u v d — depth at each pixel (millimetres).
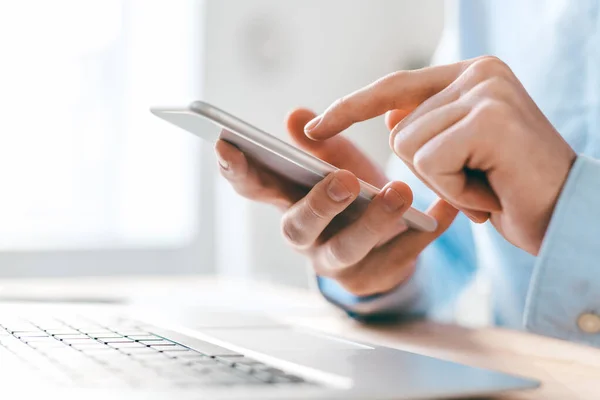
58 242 1976
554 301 508
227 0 2123
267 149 493
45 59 1951
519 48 996
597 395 410
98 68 2004
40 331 524
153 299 980
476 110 472
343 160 717
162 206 2078
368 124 2270
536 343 633
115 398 309
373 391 333
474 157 477
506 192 495
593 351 592
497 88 480
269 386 335
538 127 489
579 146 890
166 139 2074
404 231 688
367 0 2283
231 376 357
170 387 330
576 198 489
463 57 1070
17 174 1939
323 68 2234
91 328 548
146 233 2064
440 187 488
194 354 424
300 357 433
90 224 2010
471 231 1011
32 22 1933
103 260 2004
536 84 954
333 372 379
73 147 1990
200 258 2105
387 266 713
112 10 2010
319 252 705
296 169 537
